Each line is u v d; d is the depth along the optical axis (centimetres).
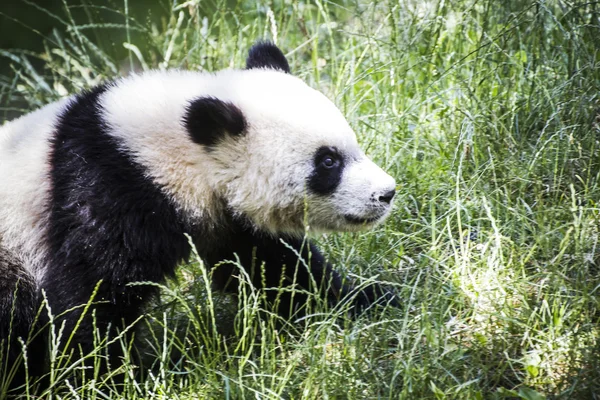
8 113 1750
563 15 1311
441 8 1434
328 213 1007
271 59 1093
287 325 1028
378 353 931
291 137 968
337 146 978
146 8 1950
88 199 922
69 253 921
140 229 930
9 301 973
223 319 1092
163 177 950
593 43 1262
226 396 856
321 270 1073
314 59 1447
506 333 924
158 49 1658
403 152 1245
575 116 1170
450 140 1242
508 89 1268
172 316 1055
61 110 1003
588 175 1089
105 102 982
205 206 987
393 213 1159
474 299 991
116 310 936
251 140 971
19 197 955
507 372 895
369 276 1096
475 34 1407
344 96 1355
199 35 1581
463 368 896
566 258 1017
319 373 875
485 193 1127
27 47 2002
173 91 997
